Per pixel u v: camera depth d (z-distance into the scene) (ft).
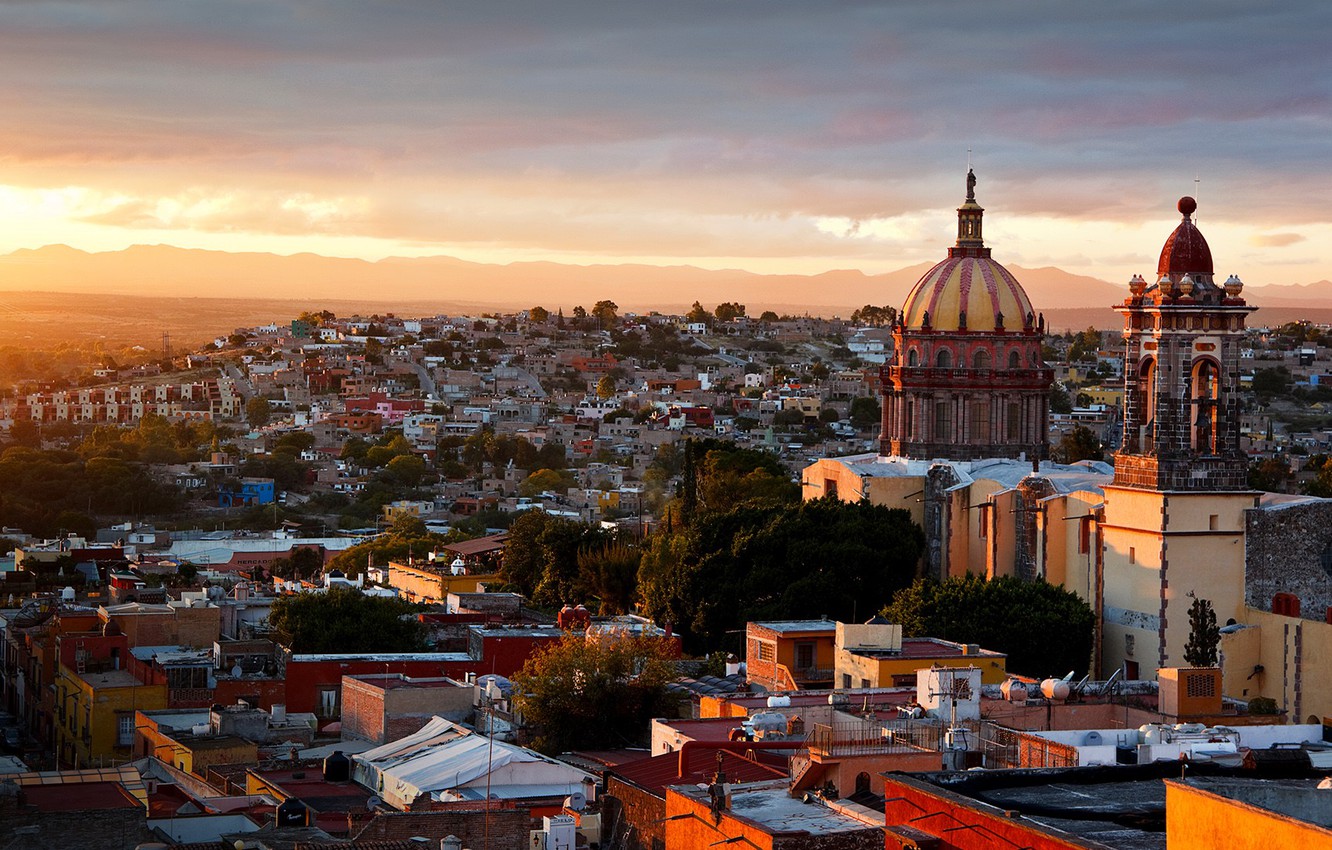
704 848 223.30
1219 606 485.97
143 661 482.28
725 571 560.61
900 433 640.99
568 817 275.18
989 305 638.53
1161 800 185.16
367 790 325.42
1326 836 134.72
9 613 625.00
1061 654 482.69
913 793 186.91
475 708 402.52
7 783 252.42
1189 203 496.23
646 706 391.86
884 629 402.72
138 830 244.22
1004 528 552.00
